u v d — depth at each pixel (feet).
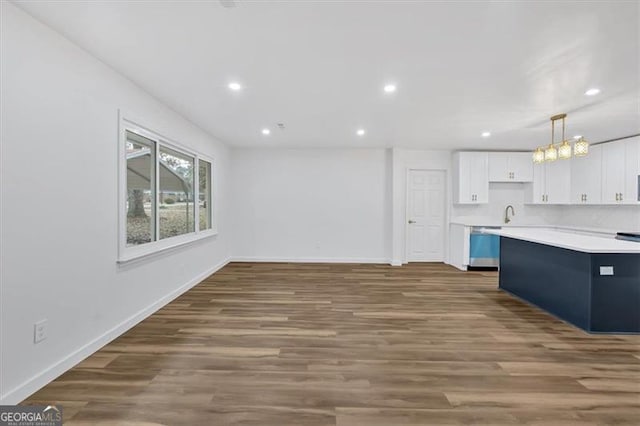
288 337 9.50
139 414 5.97
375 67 8.74
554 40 7.26
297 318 11.09
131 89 9.99
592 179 18.28
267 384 7.02
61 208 7.35
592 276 9.82
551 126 14.57
